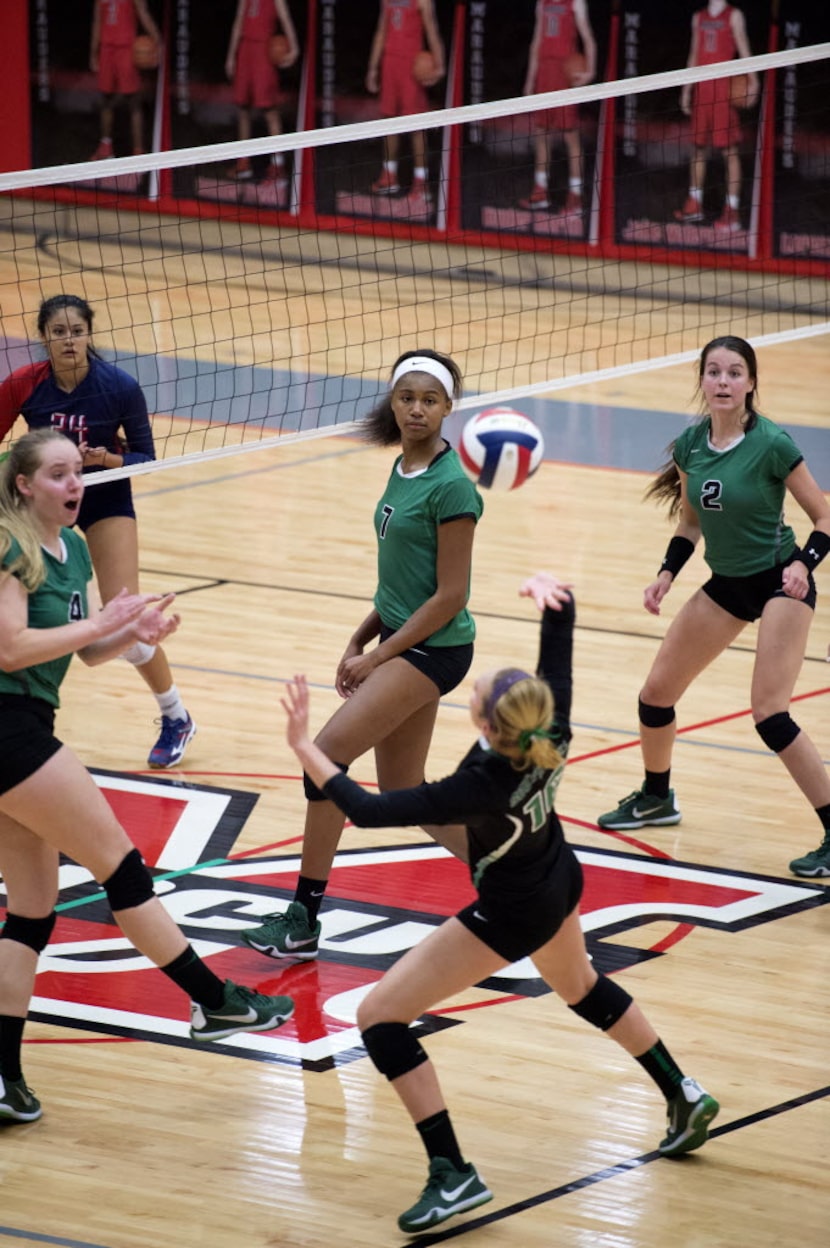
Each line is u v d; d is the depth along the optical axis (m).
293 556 28.50
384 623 14.77
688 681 17.53
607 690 22.62
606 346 45.66
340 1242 10.56
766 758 20.47
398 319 48.41
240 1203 11.00
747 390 16.48
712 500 16.66
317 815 14.59
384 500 14.55
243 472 34.06
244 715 21.39
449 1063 13.10
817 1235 10.76
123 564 18.22
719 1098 12.59
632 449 36.38
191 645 23.94
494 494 32.81
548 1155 11.72
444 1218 10.65
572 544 29.59
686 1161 11.67
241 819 18.17
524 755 10.30
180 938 12.17
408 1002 10.92
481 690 10.45
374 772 19.75
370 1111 12.34
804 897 16.52
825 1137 12.05
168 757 19.62
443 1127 10.88
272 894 16.28
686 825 18.31
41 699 11.67
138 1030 13.54
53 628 11.31
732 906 16.23
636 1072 13.07
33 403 17.86
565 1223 10.84
